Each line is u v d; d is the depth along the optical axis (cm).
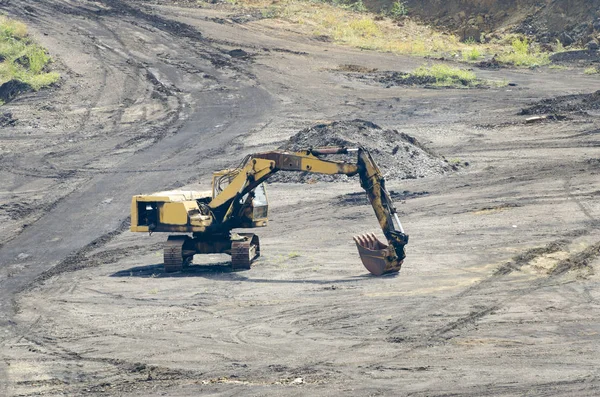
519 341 2916
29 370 2955
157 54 12269
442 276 3850
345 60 12544
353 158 6500
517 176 6188
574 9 14000
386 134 6944
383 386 2586
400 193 5922
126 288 4038
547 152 7062
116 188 6756
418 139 8031
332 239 4888
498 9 15012
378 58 12800
